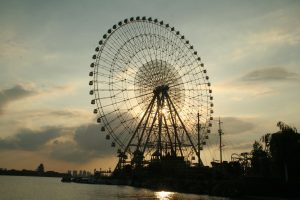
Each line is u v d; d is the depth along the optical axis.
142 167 139.38
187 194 103.06
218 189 97.12
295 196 80.25
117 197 90.00
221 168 117.44
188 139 126.12
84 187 147.25
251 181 88.06
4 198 90.00
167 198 85.88
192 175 122.31
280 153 85.69
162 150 130.12
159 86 119.56
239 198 85.38
